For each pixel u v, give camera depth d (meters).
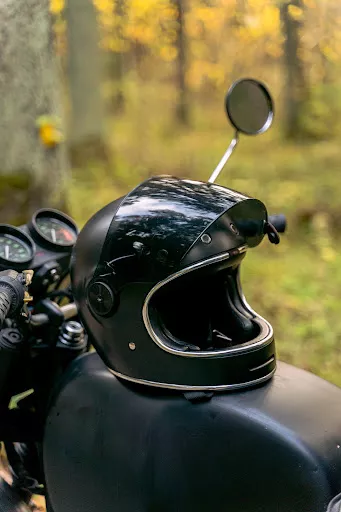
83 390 1.83
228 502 1.61
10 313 1.67
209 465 1.62
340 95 13.85
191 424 1.65
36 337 2.01
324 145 12.65
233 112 1.99
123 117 17.70
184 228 1.64
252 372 1.68
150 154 12.52
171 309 1.82
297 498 1.54
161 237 1.64
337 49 12.16
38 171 3.61
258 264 5.86
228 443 1.61
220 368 1.65
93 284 1.73
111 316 1.73
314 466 1.53
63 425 1.85
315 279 5.39
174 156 12.12
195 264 1.63
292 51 13.28
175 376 1.67
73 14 12.30
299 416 1.61
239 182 9.18
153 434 1.68
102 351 1.80
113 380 1.79
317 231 6.78
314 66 13.59
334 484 1.52
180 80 17.44
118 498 1.74
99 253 1.72
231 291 1.87
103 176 10.30
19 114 3.50
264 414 1.60
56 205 3.73
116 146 13.41
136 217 1.70
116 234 1.70
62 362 2.00
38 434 2.03
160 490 1.67
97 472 1.78
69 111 12.59
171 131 16.36
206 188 1.77
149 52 18.28
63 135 3.78
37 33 3.50
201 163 11.09
